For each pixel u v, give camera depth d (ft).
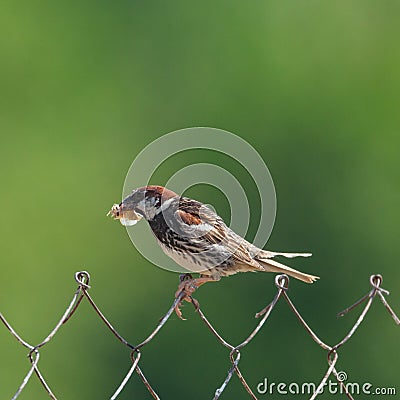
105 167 53.16
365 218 51.01
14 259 48.91
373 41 55.57
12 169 52.31
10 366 42.78
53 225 50.70
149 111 54.60
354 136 53.62
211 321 44.29
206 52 55.21
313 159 53.26
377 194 52.11
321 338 45.85
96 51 55.31
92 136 53.88
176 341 44.21
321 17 55.83
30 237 49.83
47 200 51.49
